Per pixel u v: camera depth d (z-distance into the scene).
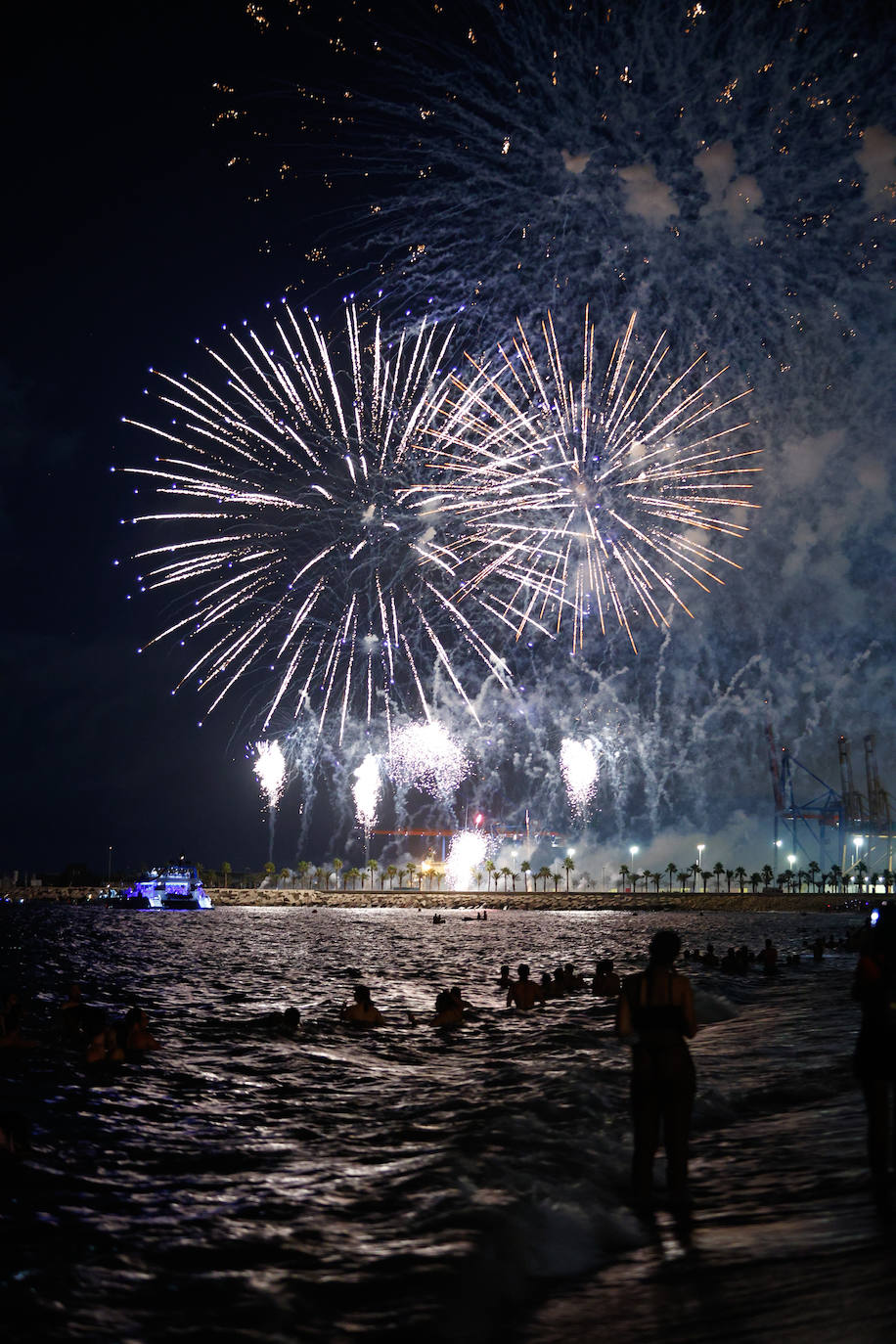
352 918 170.62
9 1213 11.32
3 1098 19.14
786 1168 10.87
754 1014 28.42
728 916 193.25
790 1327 6.45
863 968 9.67
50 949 82.56
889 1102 9.59
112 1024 31.12
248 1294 8.37
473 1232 9.32
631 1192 10.19
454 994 28.95
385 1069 21.83
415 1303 7.87
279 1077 21.16
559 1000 34.94
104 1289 8.68
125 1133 15.97
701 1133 13.22
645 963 61.75
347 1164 13.22
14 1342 7.53
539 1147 12.86
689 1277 7.73
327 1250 9.45
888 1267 7.34
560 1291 7.84
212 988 45.72
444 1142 13.99
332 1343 7.24
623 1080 18.36
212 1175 13.10
